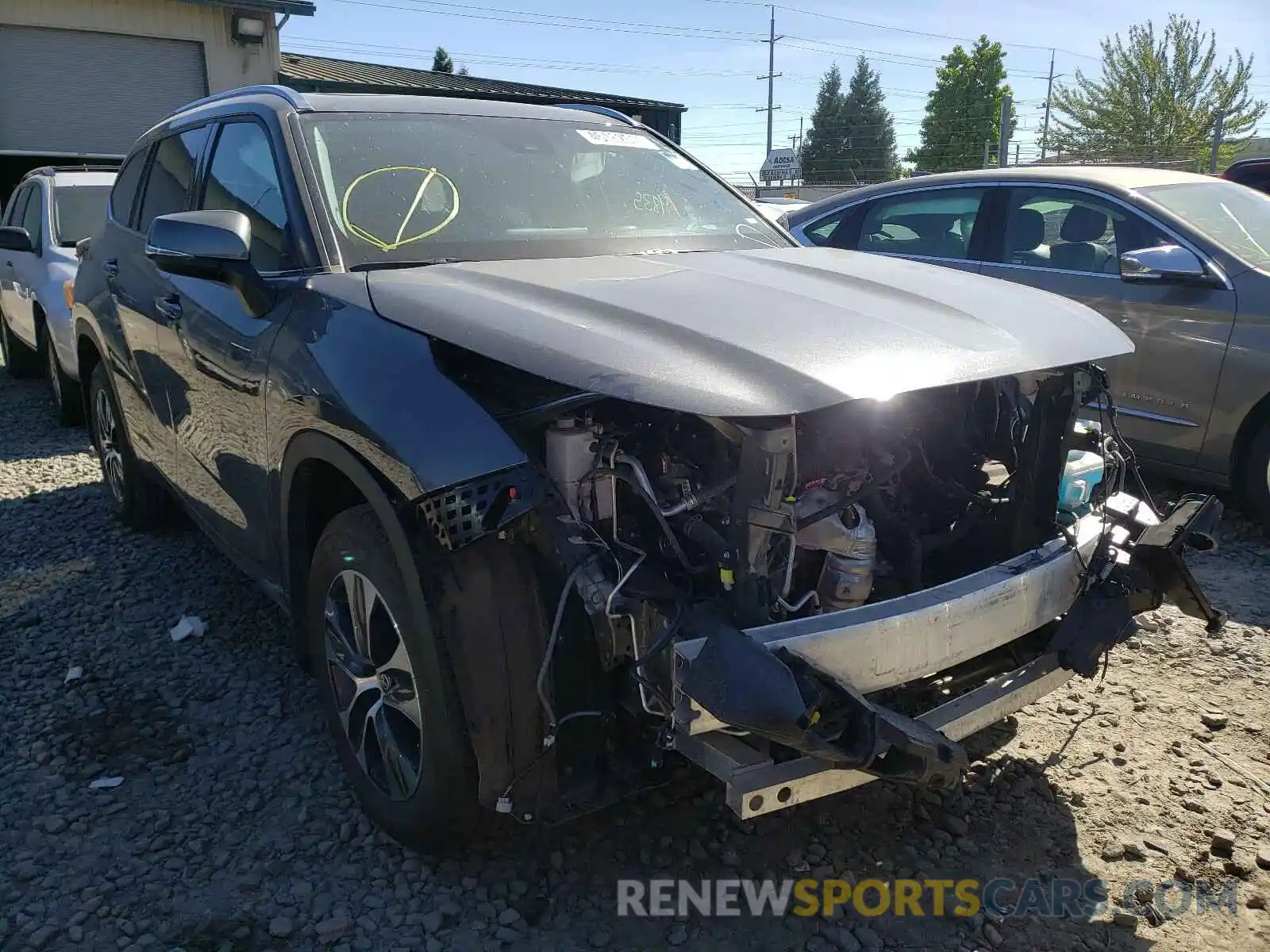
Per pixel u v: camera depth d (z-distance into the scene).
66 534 5.06
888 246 6.64
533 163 3.51
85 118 16.16
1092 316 2.86
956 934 2.46
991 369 2.33
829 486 2.49
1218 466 5.14
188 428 3.62
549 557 2.18
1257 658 3.82
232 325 3.10
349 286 2.71
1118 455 3.03
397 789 2.56
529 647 2.21
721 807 2.90
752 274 2.90
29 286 7.57
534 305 2.44
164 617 4.11
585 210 3.42
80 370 5.15
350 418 2.39
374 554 2.41
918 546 2.58
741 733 2.12
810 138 80.19
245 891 2.55
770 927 2.46
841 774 2.22
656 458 2.35
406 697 2.46
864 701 2.05
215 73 17.00
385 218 3.04
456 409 2.25
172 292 3.65
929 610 2.31
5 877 2.60
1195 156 36.41
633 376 2.05
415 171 3.24
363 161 3.20
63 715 3.38
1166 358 5.20
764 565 2.15
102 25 15.84
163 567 4.62
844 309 2.52
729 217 3.80
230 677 3.63
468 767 2.33
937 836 2.80
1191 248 5.19
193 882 2.58
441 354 2.39
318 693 3.16
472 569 2.21
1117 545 2.79
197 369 3.38
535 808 2.28
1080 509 2.84
